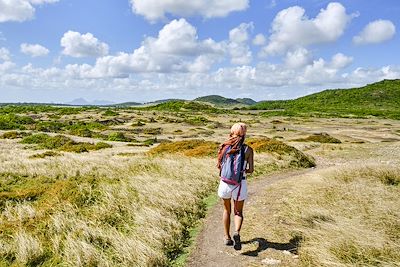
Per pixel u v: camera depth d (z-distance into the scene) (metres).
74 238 7.02
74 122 76.62
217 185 12.54
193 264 6.27
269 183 13.59
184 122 83.19
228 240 6.93
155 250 6.50
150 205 9.05
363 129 73.25
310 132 65.12
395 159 23.61
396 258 6.05
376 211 8.58
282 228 7.74
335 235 7.05
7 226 7.91
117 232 7.32
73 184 10.91
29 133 52.44
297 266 6.02
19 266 6.10
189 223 8.35
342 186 11.42
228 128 75.31
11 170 15.23
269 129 71.88
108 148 36.31
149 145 43.03
